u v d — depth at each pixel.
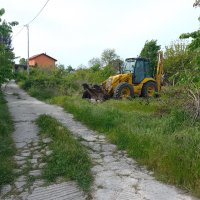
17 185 5.01
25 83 26.38
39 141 7.48
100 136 7.98
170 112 8.57
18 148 6.99
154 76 16.77
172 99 9.20
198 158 5.04
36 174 5.41
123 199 4.49
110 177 5.27
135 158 6.21
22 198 4.59
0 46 15.52
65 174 5.32
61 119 10.28
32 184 5.04
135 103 11.90
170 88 10.38
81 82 23.06
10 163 5.80
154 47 23.09
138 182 5.07
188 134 6.29
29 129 8.78
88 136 7.97
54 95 17.94
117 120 8.68
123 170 5.59
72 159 5.75
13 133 8.34
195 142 5.76
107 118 8.91
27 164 5.91
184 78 6.87
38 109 12.73
